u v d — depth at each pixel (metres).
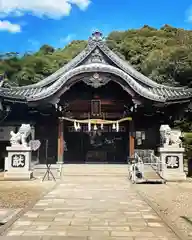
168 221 8.80
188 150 23.78
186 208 10.89
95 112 26.02
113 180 19.08
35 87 26.77
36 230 7.73
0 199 12.36
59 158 24.77
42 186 16.33
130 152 25.34
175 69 41.09
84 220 8.84
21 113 26.55
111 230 7.79
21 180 18.80
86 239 6.97
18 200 12.16
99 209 10.48
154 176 19.73
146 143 26.62
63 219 8.95
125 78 23.56
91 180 19.03
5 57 56.03
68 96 25.89
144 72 47.91
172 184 17.62
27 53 60.47
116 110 26.70
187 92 25.03
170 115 27.05
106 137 29.47
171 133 20.03
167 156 19.52
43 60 56.38
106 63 25.64
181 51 43.97
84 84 25.84
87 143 29.50
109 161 28.62
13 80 49.69
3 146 25.31
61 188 15.73
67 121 27.64
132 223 8.55
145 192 14.54
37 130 26.38
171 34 69.00
